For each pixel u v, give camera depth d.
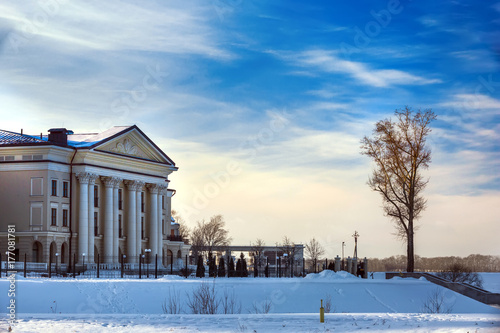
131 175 121.75
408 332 37.56
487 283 104.88
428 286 68.81
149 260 125.88
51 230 107.81
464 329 38.34
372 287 66.75
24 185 108.19
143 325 41.34
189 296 61.22
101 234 116.62
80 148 112.00
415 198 91.62
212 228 178.75
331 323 42.16
